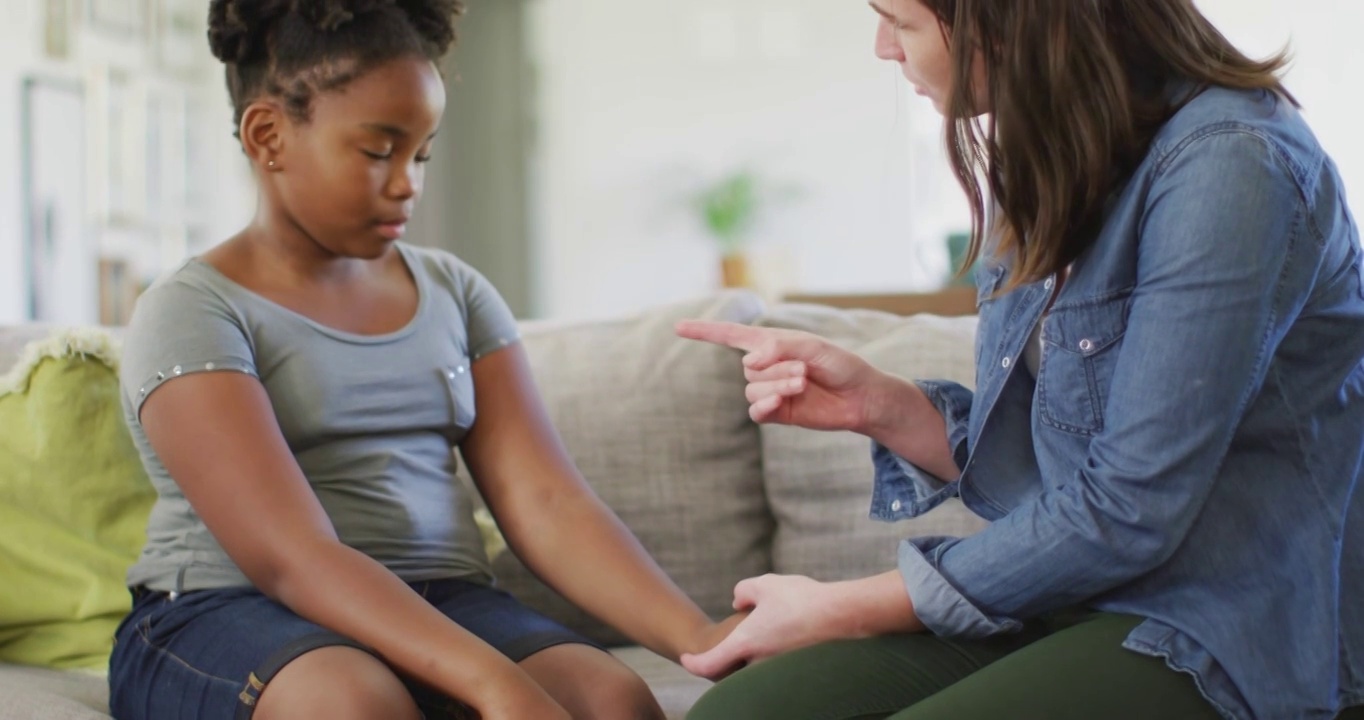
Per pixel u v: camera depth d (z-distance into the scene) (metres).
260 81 1.32
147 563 1.33
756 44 6.26
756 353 1.29
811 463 1.71
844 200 6.24
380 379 1.35
